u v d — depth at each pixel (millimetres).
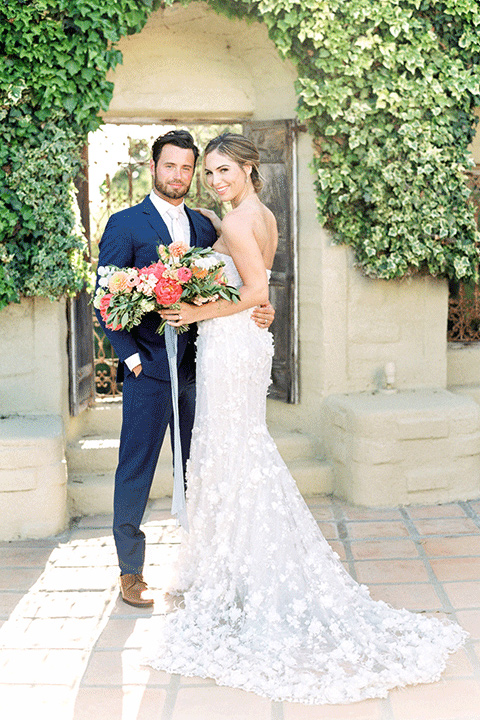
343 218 4949
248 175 3344
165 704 2781
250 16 4762
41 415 4750
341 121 4867
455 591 3574
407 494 4715
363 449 4656
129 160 5508
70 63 4387
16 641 3221
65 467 4445
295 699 2779
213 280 3176
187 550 3551
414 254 5031
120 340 3438
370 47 4750
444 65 4934
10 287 4492
